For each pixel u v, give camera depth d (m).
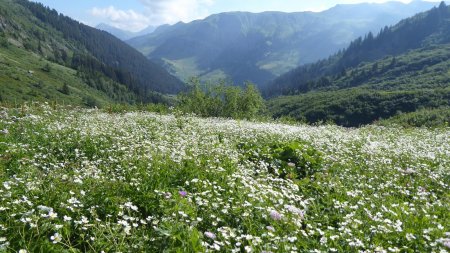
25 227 4.83
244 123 20.84
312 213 6.74
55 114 17.33
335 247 5.30
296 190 7.90
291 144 11.32
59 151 10.01
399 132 20.28
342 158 11.07
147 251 4.71
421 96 124.19
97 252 4.66
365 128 23.23
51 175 6.79
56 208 5.50
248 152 11.38
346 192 7.87
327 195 7.61
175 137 12.97
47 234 4.79
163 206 6.00
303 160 10.66
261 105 41.28
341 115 136.25
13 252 4.41
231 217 5.95
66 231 4.84
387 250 5.41
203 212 6.04
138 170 7.82
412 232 5.89
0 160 8.17
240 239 5.20
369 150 12.38
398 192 8.52
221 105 40.22
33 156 8.98
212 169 8.27
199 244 4.85
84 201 5.86
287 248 4.96
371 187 8.60
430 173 9.88
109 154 9.86
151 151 9.29
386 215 6.71
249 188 7.20
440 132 19.89
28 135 11.09
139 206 6.26
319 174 9.32
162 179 7.35
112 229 5.05
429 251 5.44
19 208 5.25
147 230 5.34
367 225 6.09
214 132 15.24
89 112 22.09
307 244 5.34
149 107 31.39
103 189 6.34
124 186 6.67
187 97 40.22
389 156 11.91
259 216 6.01
